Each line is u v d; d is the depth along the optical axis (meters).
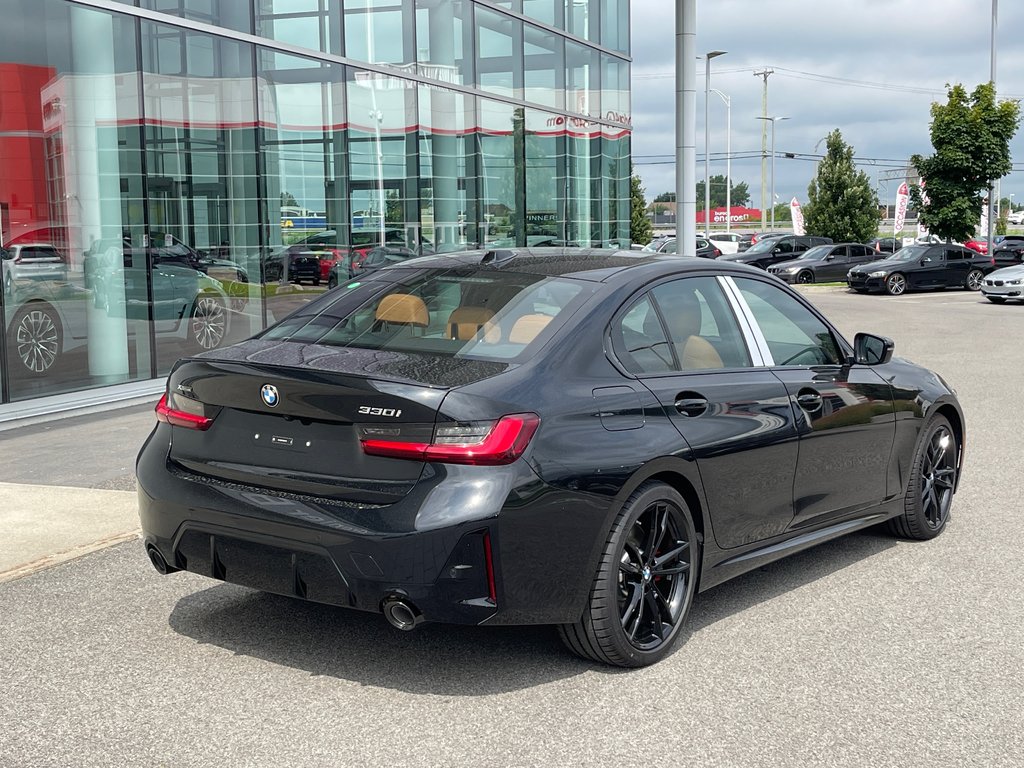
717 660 4.23
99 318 11.04
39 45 10.31
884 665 4.18
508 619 3.74
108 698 3.82
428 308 4.40
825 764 3.36
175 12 11.81
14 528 5.96
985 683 4.01
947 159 35.16
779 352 5.00
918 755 3.42
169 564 4.21
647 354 4.34
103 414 10.13
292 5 13.62
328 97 14.30
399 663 4.15
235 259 12.80
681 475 4.26
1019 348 16.22
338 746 3.45
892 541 6.02
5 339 10.02
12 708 3.74
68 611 4.71
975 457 8.20
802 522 5.04
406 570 3.61
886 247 40.38
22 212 10.19
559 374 3.98
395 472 3.70
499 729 3.58
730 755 3.41
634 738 3.53
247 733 3.54
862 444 5.33
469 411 3.65
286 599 4.89
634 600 4.10
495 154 18.27
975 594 5.06
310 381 3.76
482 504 3.62
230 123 12.65
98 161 10.98
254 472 3.94
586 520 3.86
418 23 16.14
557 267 4.65
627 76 23.06
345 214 14.67
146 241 11.56
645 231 59.31
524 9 19.00
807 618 4.73
